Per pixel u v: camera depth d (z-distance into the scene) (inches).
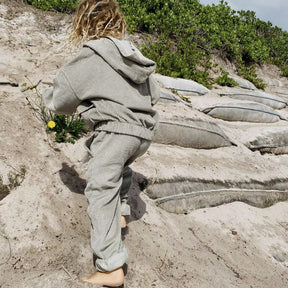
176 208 124.1
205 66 327.0
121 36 81.9
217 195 136.6
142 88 80.3
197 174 140.3
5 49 208.8
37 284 70.9
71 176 111.8
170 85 234.2
